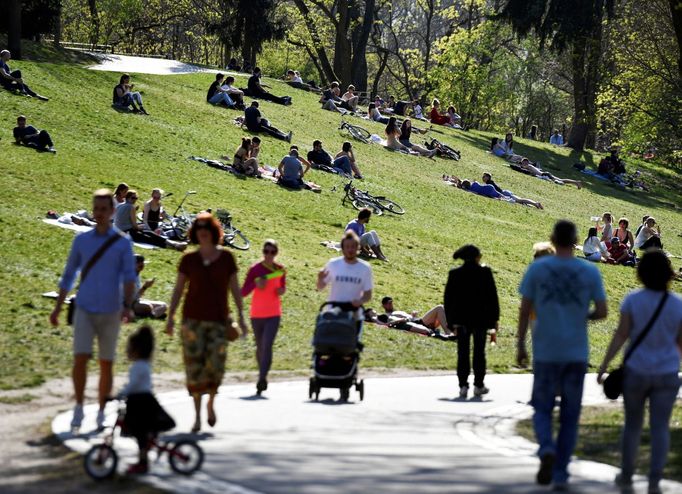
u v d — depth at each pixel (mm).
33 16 152250
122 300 26953
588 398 39781
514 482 22188
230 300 53938
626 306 22125
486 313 37969
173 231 63938
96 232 26703
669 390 21797
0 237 55750
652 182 172875
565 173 153500
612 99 180875
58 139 83938
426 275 71125
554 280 22234
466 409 34781
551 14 164000
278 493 19781
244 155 89438
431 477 22281
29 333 41812
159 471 21812
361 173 105125
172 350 42719
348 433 28125
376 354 48906
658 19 173500
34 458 23266
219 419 29344
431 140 133125
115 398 22781
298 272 62688
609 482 23266
